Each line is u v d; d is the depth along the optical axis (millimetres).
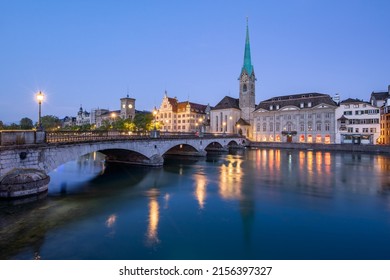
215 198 23609
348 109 88500
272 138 106812
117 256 12461
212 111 125938
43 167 21859
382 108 81688
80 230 15539
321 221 17672
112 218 17828
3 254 12344
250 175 36531
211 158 60438
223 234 15414
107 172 37031
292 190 27047
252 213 19297
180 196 24250
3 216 17250
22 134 20141
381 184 30344
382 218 18297
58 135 24938
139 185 28859
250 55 126188
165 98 133250
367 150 74312
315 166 46375
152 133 43719
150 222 17219
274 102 109562
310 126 96500
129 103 135250
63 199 22109
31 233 14859
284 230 16078
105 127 103500
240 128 116625
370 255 12930
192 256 12648
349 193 25766
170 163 50031
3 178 18781
